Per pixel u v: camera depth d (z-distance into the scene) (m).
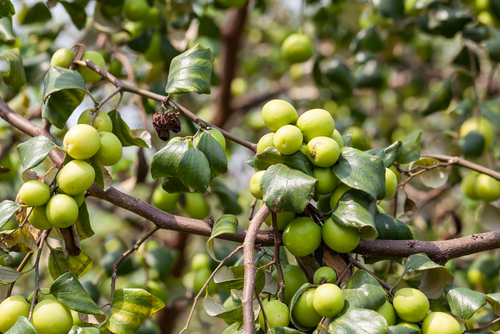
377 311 1.13
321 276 1.15
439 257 1.18
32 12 1.49
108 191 1.18
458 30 1.58
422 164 1.31
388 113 2.41
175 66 1.18
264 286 1.18
